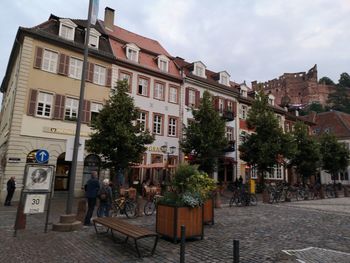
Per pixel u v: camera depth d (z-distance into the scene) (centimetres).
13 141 1997
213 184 902
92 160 2361
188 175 868
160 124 2881
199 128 2448
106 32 2872
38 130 2105
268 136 2767
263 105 2881
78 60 2383
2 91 3353
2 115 3241
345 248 760
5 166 1978
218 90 3422
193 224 834
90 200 1059
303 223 1152
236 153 3459
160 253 696
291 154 2803
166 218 837
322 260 645
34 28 2184
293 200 2292
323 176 5081
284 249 743
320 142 3938
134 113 1859
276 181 3900
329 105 9862
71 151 1035
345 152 3909
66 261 627
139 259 646
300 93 10912
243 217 1301
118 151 1770
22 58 2103
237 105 3628
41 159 1220
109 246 754
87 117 2352
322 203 2041
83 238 841
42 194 911
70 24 2347
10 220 1141
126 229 717
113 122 1759
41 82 2161
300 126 3462
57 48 2269
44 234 891
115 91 1922
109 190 1177
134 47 2781
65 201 1917
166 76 2953
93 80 2438
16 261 621
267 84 11931
